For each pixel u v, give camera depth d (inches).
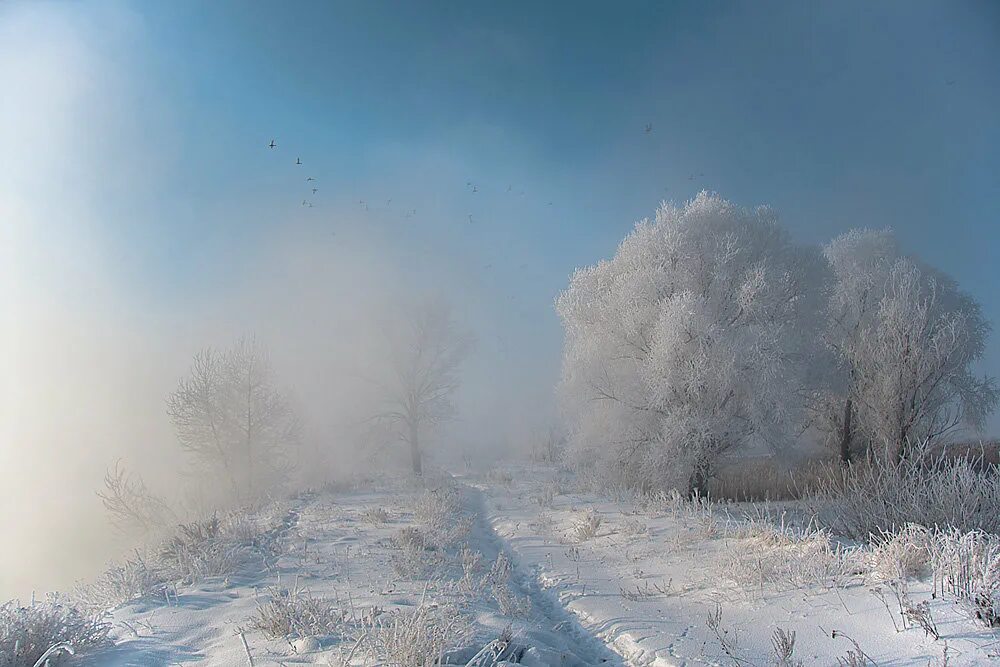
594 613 255.4
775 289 682.2
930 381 739.4
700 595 263.3
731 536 382.0
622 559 362.0
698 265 715.4
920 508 305.0
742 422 679.1
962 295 916.0
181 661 193.9
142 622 234.4
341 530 451.5
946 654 153.6
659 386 665.6
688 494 646.5
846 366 823.1
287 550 374.0
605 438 734.5
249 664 183.2
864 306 894.4
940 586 204.8
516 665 172.1
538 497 683.4
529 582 337.4
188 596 271.1
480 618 229.1
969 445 853.2
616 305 738.2
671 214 742.5
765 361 634.2
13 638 188.7
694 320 652.7
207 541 368.8
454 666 168.1
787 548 308.5
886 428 748.6
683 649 197.3
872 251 946.1
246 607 250.4
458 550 393.7
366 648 180.4
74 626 204.1
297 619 216.4
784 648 167.9
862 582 232.5
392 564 327.9
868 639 182.5
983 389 857.5
